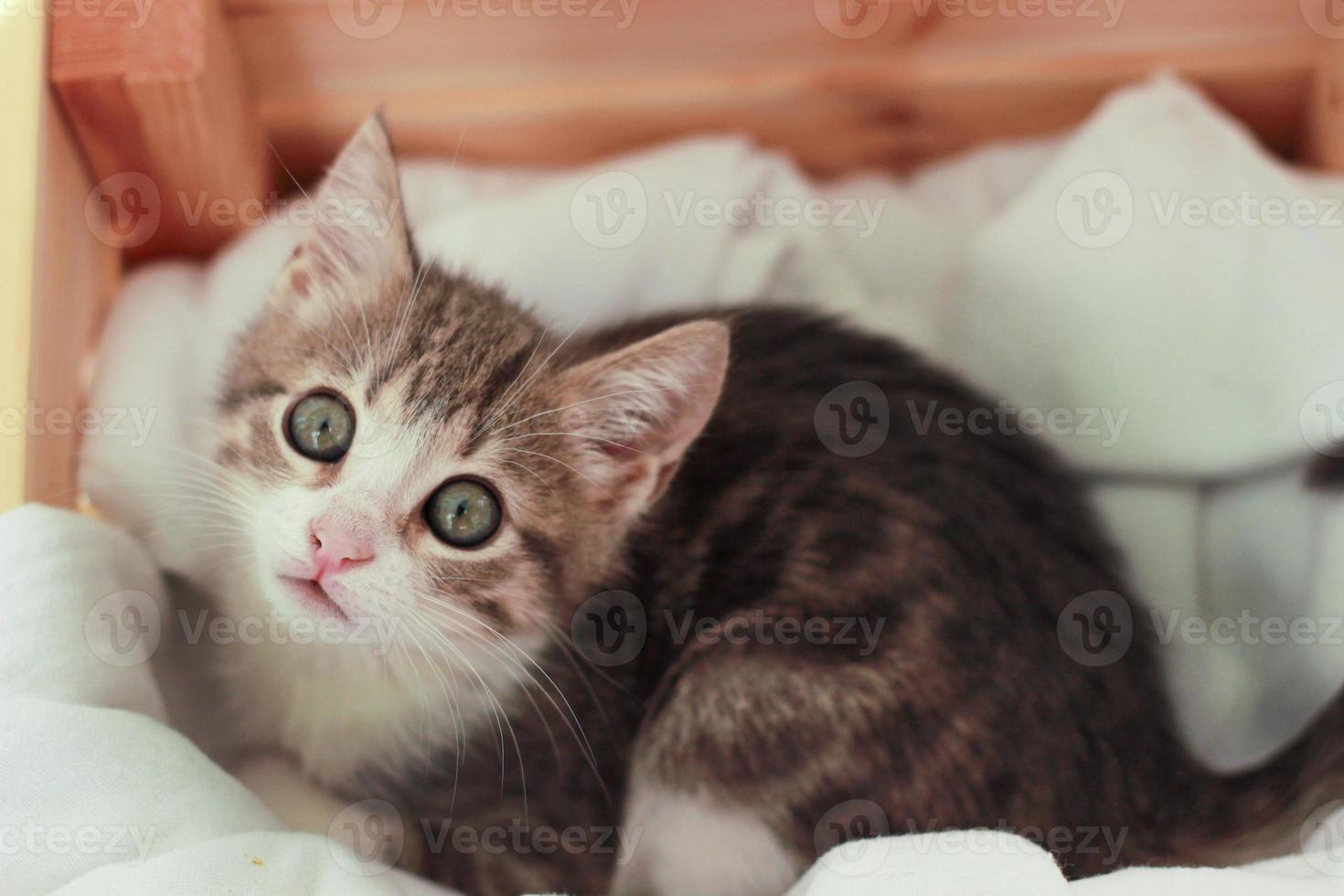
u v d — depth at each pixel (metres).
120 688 0.43
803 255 0.52
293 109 0.51
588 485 0.46
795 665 0.45
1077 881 0.41
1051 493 0.48
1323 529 0.47
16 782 0.40
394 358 0.45
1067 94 0.53
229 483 0.45
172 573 0.47
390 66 0.51
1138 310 0.49
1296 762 0.45
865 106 0.53
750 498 0.47
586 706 0.46
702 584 0.47
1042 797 0.44
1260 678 0.47
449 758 0.46
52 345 0.46
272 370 0.45
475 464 0.44
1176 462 0.49
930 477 0.47
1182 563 0.48
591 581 0.46
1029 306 0.50
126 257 0.50
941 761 0.44
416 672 0.46
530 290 0.50
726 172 0.51
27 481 0.45
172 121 0.48
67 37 0.47
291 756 0.47
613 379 0.45
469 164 0.53
